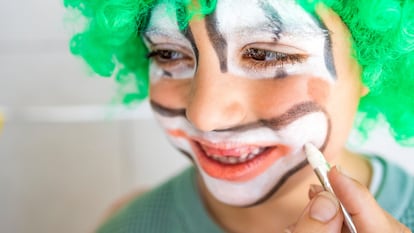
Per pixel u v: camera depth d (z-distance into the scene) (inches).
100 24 23.2
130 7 22.2
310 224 19.7
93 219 44.2
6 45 40.4
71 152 42.7
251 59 20.7
